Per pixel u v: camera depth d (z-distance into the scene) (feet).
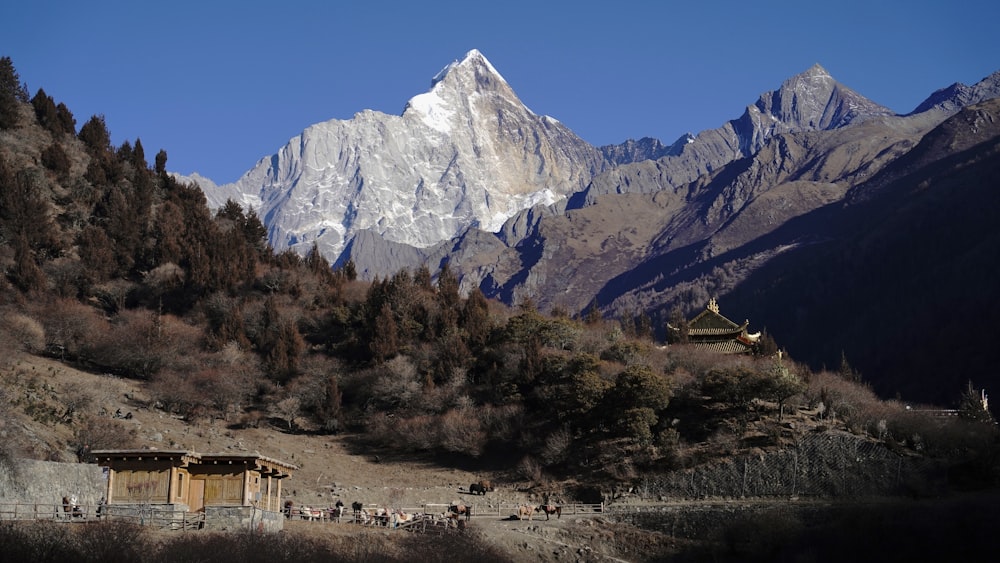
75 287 554.05
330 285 623.77
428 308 558.56
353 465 429.79
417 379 498.28
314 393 486.38
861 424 413.39
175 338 513.04
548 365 468.75
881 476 384.68
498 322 557.74
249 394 487.61
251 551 240.53
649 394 419.54
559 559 322.55
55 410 375.86
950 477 384.68
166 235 629.51
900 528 338.34
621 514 362.33
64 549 222.28
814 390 451.53
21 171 634.84
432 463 438.40
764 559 337.52
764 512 354.13
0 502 263.70
